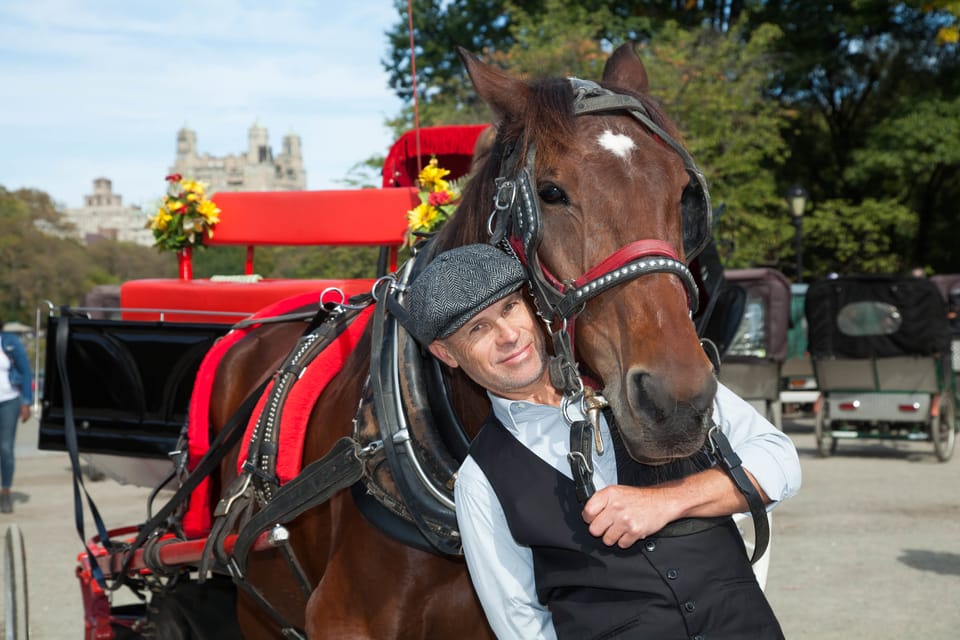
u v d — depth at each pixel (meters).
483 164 2.31
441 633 2.29
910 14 23.06
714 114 18.20
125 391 3.74
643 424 1.71
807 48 23.42
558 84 2.02
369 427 2.29
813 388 14.39
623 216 1.83
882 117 23.88
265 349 3.31
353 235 4.30
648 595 1.78
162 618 3.42
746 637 1.76
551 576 1.86
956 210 25.11
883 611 5.20
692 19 22.44
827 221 21.34
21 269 59.94
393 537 2.23
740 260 19.23
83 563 3.78
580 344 1.92
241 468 2.78
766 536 1.89
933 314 10.34
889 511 7.97
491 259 1.89
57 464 13.37
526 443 1.92
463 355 1.89
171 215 4.39
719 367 2.15
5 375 9.05
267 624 3.04
